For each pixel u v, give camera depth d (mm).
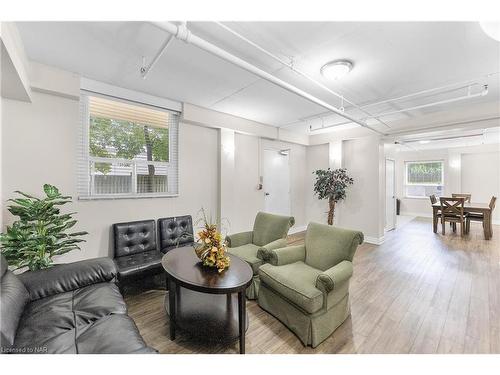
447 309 2342
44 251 2139
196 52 2268
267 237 3018
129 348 1207
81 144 2889
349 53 2244
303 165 6152
